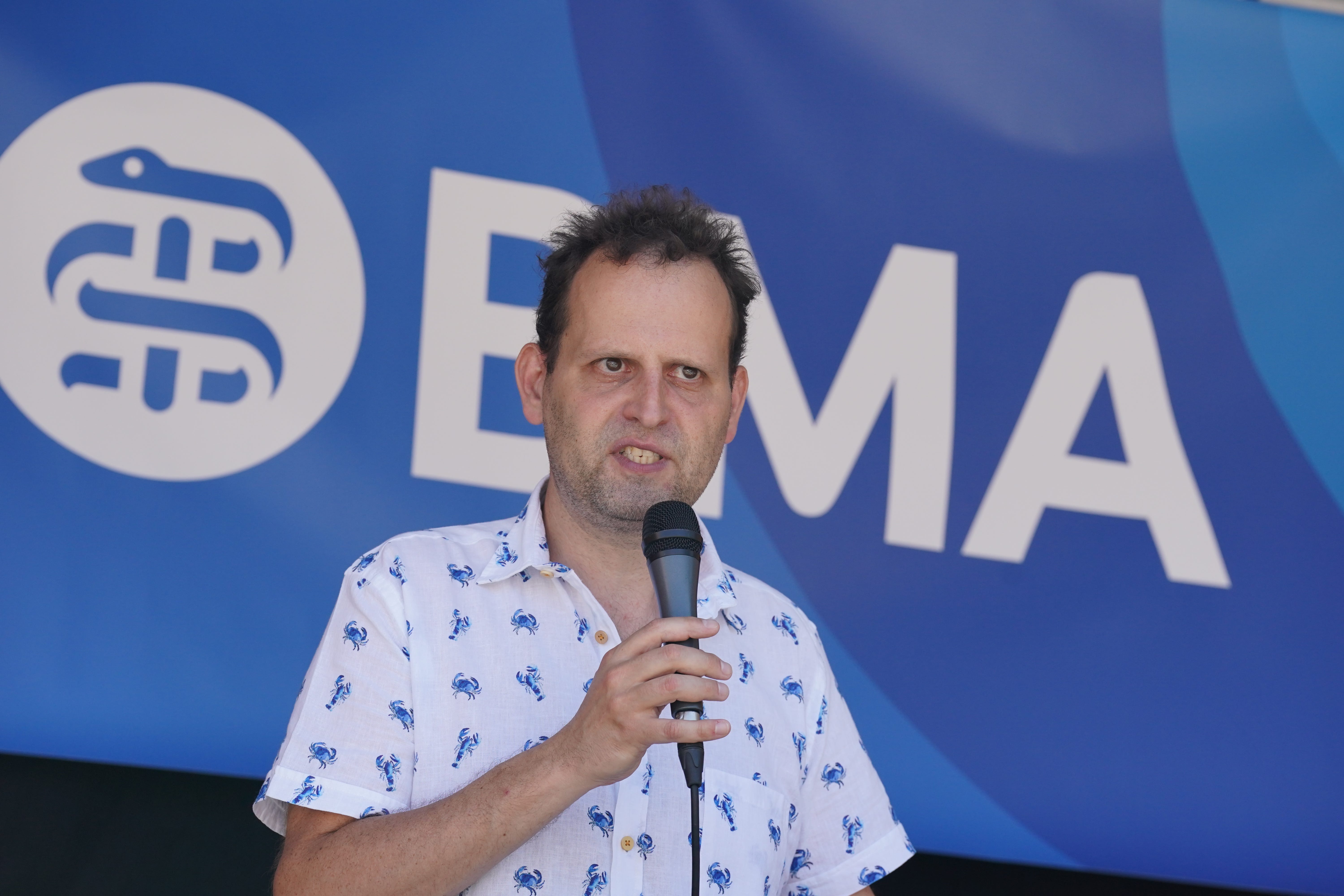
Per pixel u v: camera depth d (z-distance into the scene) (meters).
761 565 4.30
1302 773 4.32
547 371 2.72
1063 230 4.61
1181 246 4.64
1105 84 4.71
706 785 2.50
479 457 4.23
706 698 1.98
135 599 3.92
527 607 2.56
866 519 4.38
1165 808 4.26
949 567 4.38
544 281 2.83
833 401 4.43
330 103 4.30
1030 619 4.36
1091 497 4.46
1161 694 4.34
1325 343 4.63
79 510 3.93
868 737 4.23
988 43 4.70
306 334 4.18
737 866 2.47
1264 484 4.52
